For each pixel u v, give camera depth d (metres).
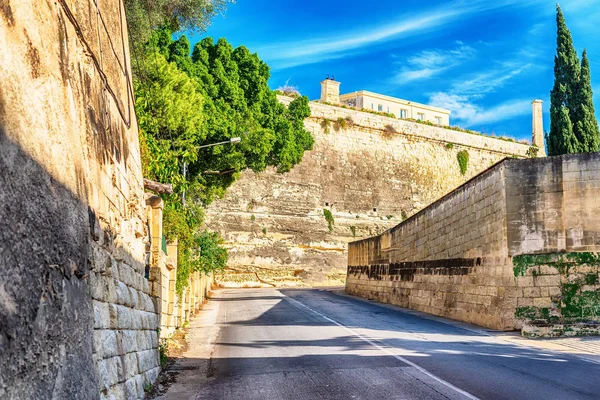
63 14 6.17
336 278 56.53
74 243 5.61
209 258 32.16
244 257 52.19
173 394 9.70
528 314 18.97
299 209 56.00
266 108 36.72
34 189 4.73
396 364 12.07
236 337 17.36
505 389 9.45
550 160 19.58
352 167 60.00
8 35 4.60
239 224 52.72
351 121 60.50
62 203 5.37
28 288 4.38
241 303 31.67
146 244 12.36
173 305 17.08
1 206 4.10
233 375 11.36
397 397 9.02
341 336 17.19
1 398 3.77
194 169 32.62
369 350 14.23
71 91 6.23
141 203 11.04
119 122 9.13
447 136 66.88
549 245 19.20
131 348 8.59
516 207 19.78
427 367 11.68
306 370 11.62
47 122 5.25
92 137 7.08
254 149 33.34
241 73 35.44
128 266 9.27
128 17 19.53
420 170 64.38
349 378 10.68
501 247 20.09
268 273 53.06
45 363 4.57
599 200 19.03
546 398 8.77
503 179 20.03
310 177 57.25
